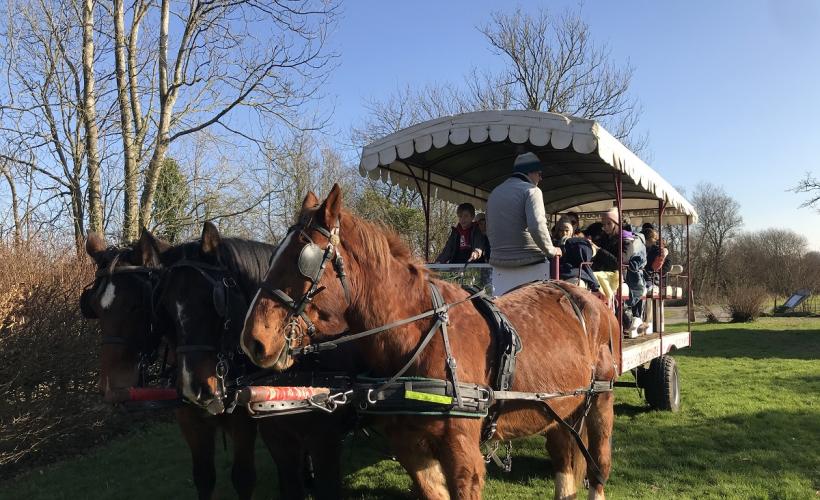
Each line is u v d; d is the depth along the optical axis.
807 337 19.17
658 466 5.76
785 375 11.34
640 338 6.75
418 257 3.03
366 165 5.41
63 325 6.40
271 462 6.08
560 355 3.32
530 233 4.19
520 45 20.84
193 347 3.17
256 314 2.40
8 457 5.86
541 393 3.09
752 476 5.41
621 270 5.24
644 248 6.56
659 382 7.75
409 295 2.76
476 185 7.48
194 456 3.75
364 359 2.84
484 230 6.49
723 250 47.69
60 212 9.30
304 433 3.35
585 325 3.76
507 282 4.47
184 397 3.14
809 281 36.69
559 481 3.99
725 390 9.73
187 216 11.26
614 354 4.21
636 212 10.38
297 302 2.42
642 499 4.81
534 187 4.31
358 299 2.63
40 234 8.00
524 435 3.27
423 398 2.55
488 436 2.92
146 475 5.84
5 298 5.98
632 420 7.50
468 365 2.76
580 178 7.38
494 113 4.80
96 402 6.95
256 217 13.34
